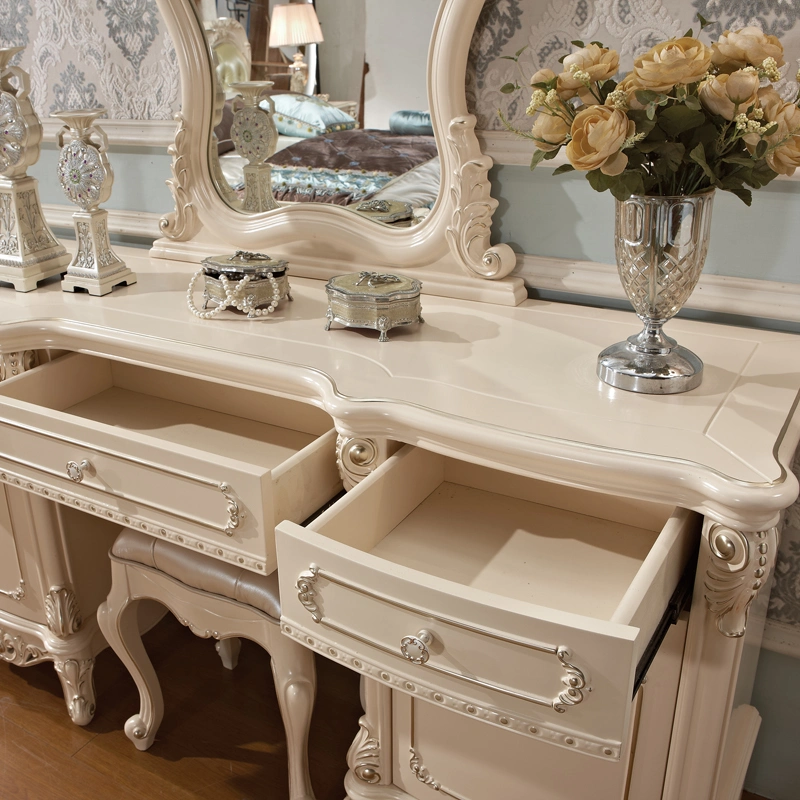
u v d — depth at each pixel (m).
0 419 1.30
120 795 1.56
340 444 1.17
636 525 1.19
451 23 1.30
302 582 0.96
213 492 1.13
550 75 1.02
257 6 1.48
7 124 1.53
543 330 1.34
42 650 1.70
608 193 1.36
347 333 1.34
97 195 1.51
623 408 1.07
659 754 1.14
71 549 1.61
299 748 1.40
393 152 1.46
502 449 1.00
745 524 0.89
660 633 0.93
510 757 1.12
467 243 1.45
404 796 1.29
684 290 1.09
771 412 1.05
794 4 1.14
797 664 1.49
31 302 1.52
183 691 1.82
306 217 1.58
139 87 1.75
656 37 1.24
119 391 1.62
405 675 0.93
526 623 0.81
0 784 1.58
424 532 1.18
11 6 1.84
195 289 1.58
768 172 0.98
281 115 1.54
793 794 1.60
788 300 1.28
